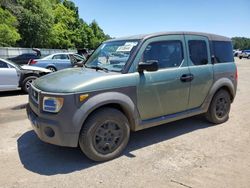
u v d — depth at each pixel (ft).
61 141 12.14
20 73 31.45
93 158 12.87
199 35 17.19
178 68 15.58
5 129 18.15
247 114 21.94
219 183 11.11
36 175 11.89
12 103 26.91
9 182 11.29
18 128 18.35
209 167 12.50
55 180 11.44
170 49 15.47
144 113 14.32
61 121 11.93
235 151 14.32
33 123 13.08
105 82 12.72
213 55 17.79
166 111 15.34
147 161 13.19
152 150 14.51
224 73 18.30
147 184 11.09
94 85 12.40
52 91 12.16
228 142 15.62
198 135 16.79
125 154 13.99
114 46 15.46
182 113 16.22
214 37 18.17
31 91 13.93
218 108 18.70
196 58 16.75
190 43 16.52
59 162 13.14
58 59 50.62
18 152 14.32
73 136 12.05
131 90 13.51
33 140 15.99
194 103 16.79
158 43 14.94
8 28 103.04
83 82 12.38
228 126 18.57
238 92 33.45
